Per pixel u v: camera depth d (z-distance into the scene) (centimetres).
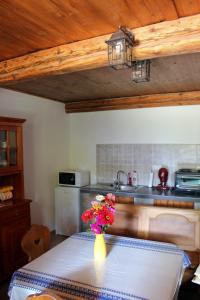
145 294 147
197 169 405
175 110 422
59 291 151
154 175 440
